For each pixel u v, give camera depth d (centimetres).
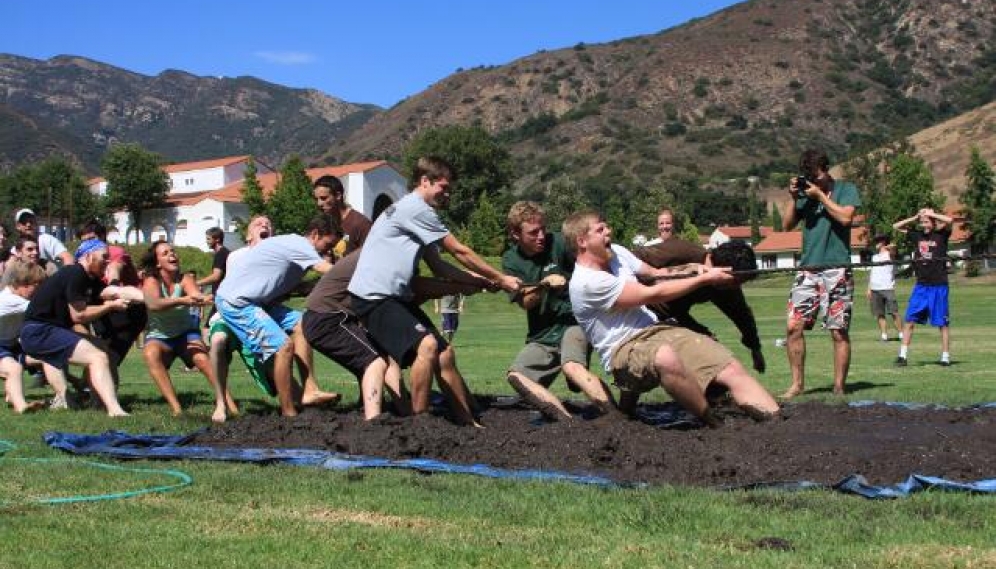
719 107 16512
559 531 432
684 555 389
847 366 935
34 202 9394
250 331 780
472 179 9262
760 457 550
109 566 388
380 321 701
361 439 629
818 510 457
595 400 714
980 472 523
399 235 705
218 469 581
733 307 757
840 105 16312
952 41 17838
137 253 5294
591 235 654
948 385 985
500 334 2205
